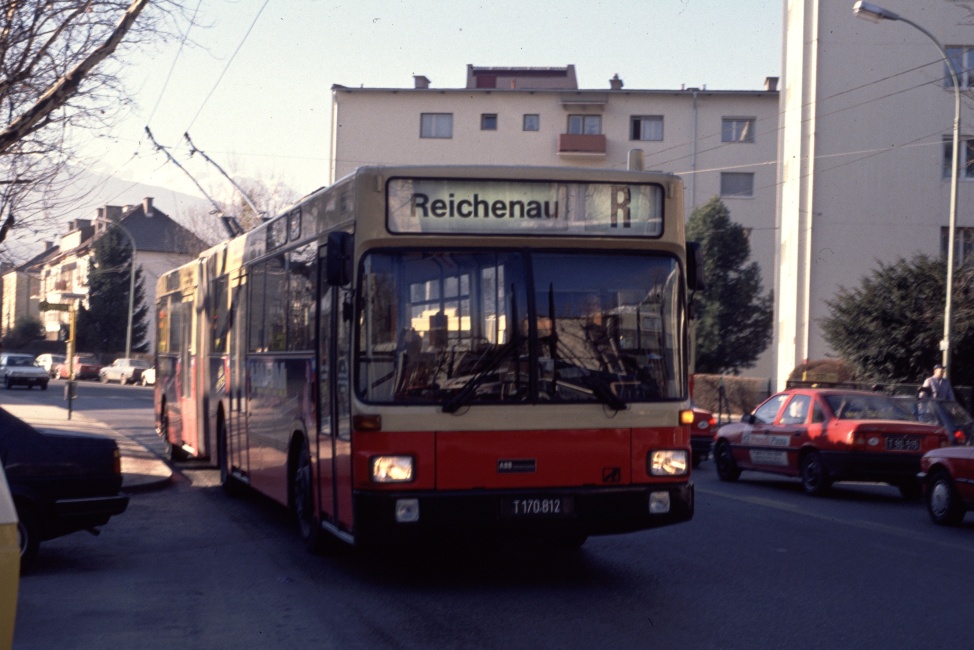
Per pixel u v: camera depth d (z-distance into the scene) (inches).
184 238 2504.9
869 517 528.7
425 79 2527.1
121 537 443.8
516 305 321.1
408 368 313.1
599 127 2389.3
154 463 727.1
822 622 289.3
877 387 1159.6
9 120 561.6
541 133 2400.3
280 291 434.3
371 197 319.0
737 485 694.5
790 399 675.4
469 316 318.3
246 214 2311.8
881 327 1191.6
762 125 2359.7
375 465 308.7
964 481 483.5
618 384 324.5
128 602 316.8
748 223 2361.0
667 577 354.3
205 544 425.7
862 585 342.6
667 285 333.7
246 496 584.1
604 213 330.6
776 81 2410.2
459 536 309.6
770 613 299.7
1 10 539.5
